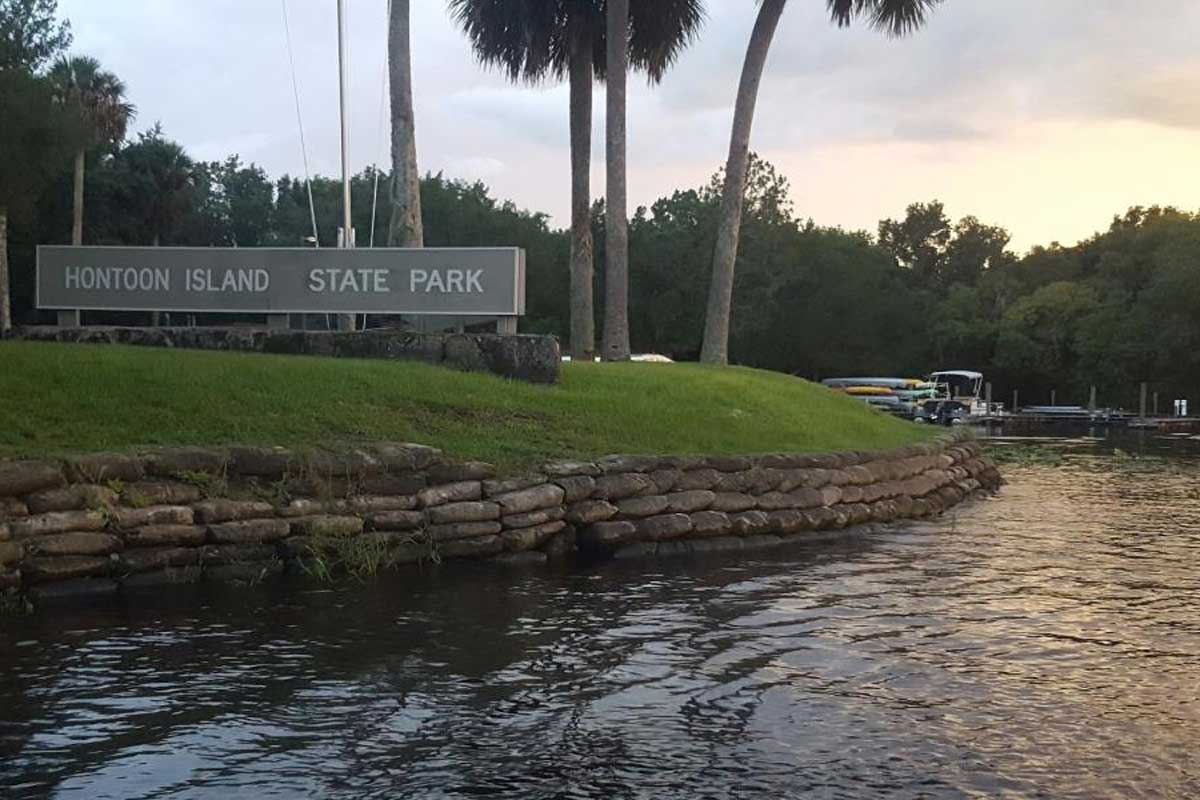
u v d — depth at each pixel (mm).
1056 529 15008
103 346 13602
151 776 5328
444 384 14062
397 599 9258
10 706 6289
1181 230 64938
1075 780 5484
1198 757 5836
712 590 10086
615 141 23703
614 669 7320
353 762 5570
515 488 11531
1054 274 92000
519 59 26000
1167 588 10562
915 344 75875
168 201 56562
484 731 6066
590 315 26219
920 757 5785
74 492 9125
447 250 16016
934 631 8602
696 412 15969
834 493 14508
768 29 24281
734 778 5457
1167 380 65250
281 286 16250
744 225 66000
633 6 25156
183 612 8547
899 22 24328
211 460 10164
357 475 10859
